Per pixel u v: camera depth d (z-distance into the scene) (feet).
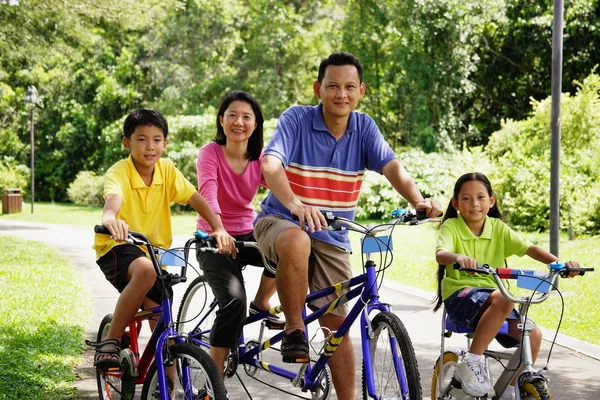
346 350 14.51
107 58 117.50
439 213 13.14
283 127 14.24
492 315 13.71
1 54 60.64
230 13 104.01
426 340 23.54
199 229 16.93
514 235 15.20
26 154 118.11
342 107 14.16
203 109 100.78
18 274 34.37
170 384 13.07
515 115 90.58
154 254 13.14
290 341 13.23
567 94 59.36
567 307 27.73
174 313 25.49
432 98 80.28
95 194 100.63
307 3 106.11
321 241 14.70
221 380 12.08
